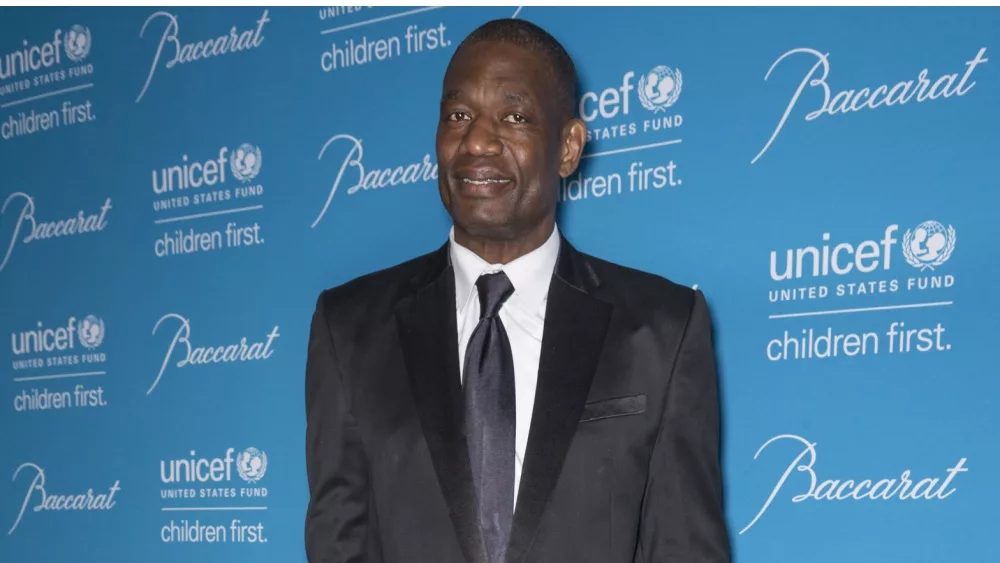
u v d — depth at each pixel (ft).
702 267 7.21
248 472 8.66
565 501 4.83
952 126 6.62
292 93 8.66
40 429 9.71
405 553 4.87
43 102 9.89
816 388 6.89
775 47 7.11
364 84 8.36
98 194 9.56
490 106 5.11
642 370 5.10
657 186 7.36
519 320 5.23
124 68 9.50
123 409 9.29
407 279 5.52
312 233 8.50
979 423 6.46
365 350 5.26
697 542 4.98
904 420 6.64
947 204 6.61
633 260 7.39
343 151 8.41
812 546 6.84
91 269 9.54
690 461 5.07
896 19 6.79
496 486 4.83
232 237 8.86
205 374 8.91
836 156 6.90
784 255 7.00
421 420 4.95
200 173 9.05
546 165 5.19
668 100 7.37
